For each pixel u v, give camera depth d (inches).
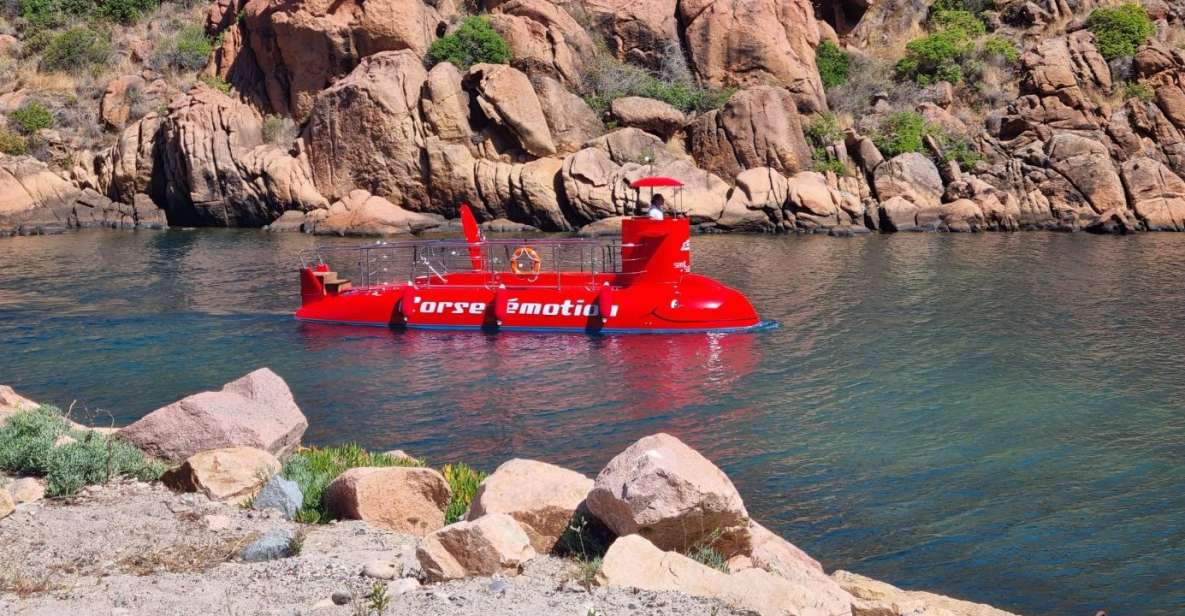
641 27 2255.2
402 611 314.0
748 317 1047.0
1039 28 2303.2
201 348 975.6
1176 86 2046.0
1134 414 740.0
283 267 1476.4
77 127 2260.1
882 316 1099.9
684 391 817.5
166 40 2439.7
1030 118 2070.6
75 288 1288.1
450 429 720.3
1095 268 1417.3
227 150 2079.2
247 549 378.6
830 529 541.0
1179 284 1272.1
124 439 500.7
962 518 554.3
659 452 388.5
